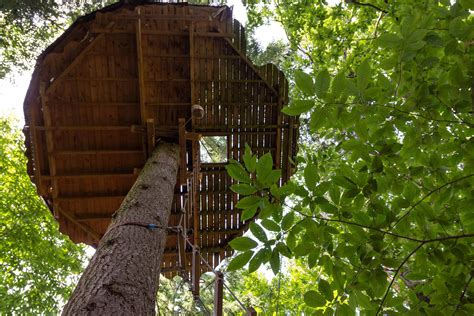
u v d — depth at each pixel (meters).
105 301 1.77
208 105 4.96
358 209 1.87
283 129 5.22
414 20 1.66
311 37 5.90
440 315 1.88
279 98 5.00
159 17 4.43
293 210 1.76
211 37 4.74
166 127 4.92
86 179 4.94
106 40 4.52
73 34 4.47
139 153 4.93
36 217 7.66
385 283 1.84
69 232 5.20
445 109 1.98
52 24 8.71
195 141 4.92
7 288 7.22
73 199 4.93
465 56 1.84
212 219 5.42
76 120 4.65
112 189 5.07
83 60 4.51
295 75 1.67
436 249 1.97
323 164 3.84
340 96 1.72
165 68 4.81
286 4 6.16
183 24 4.64
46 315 7.43
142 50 4.66
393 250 2.29
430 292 2.14
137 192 3.46
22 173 7.75
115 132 4.80
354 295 1.83
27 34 8.86
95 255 2.33
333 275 1.87
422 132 2.05
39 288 7.43
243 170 1.61
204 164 5.16
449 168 2.04
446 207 2.18
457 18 1.74
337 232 1.85
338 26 5.73
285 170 5.26
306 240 1.82
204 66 4.82
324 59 5.89
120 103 4.70
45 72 4.39
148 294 2.08
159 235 2.83
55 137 4.64
